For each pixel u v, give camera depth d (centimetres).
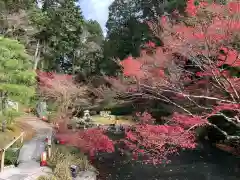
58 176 934
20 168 981
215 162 1343
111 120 2195
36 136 1516
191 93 1112
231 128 1588
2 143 1161
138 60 1079
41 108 2145
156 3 2455
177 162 1336
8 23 2122
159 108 1831
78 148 1314
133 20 2853
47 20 2352
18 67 1137
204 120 843
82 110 2292
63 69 3175
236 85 839
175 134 870
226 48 749
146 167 1257
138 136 1088
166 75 1007
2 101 1251
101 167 1237
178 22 1023
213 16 731
